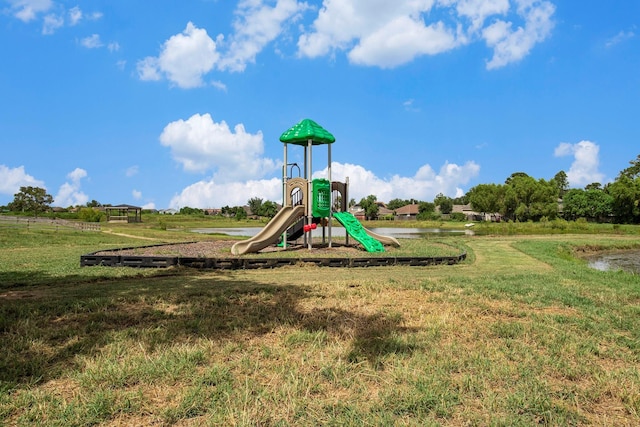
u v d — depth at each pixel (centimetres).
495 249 2211
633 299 859
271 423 335
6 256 1577
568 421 350
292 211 1733
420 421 342
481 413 359
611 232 4353
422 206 9700
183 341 529
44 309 690
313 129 1742
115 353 485
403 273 1232
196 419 344
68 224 3697
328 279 1086
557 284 1025
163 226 4359
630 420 356
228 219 8750
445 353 493
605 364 486
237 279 1080
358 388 399
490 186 7300
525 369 450
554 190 6931
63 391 394
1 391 381
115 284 987
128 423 338
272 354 488
